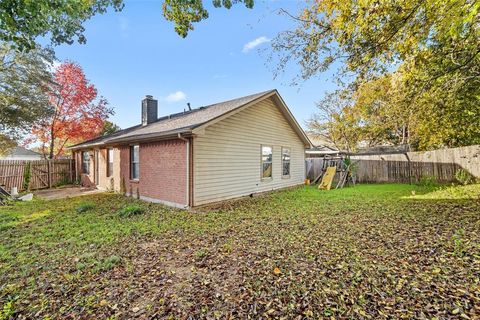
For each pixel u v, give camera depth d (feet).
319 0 15.61
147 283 9.87
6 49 37.29
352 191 34.81
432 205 22.63
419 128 32.94
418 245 12.87
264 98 32.48
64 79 50.29
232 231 16.74
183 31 18.92
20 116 42.93
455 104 24.17
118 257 12.35
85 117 52.95
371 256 11.70
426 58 16.81
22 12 12.52
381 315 7.41
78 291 9.34
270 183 36.27
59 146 59.67
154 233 16.65
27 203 28.43
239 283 9.64
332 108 68.44
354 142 69.00
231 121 29.40
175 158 26.37
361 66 15.90
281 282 9.56
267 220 19.49
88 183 45.24
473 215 18.19
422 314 7.37
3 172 38.04
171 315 7.79
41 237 16.06
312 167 52.65
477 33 14.37
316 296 8.53
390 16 12.64
